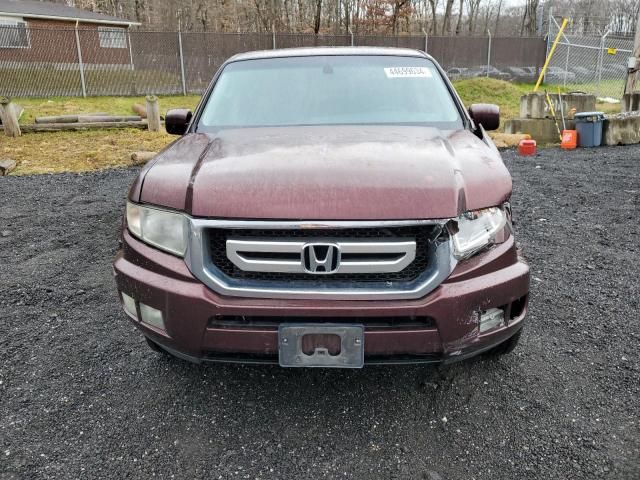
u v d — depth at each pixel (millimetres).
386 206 1966
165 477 2045
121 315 3432
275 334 2045
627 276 3938
